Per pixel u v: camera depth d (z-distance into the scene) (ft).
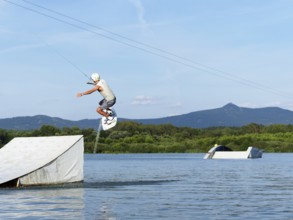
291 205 92.02
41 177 130.72
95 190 123.85
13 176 126.52
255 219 74.95
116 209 86.48
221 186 137.90
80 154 140.15
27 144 143.54
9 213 82.02
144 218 75.92
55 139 142.41
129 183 149.38
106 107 92.58
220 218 75.82
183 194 113.70
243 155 436.76
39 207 89.45
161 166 293.64
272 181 158.40
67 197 106.11
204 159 451.53
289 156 532.73
